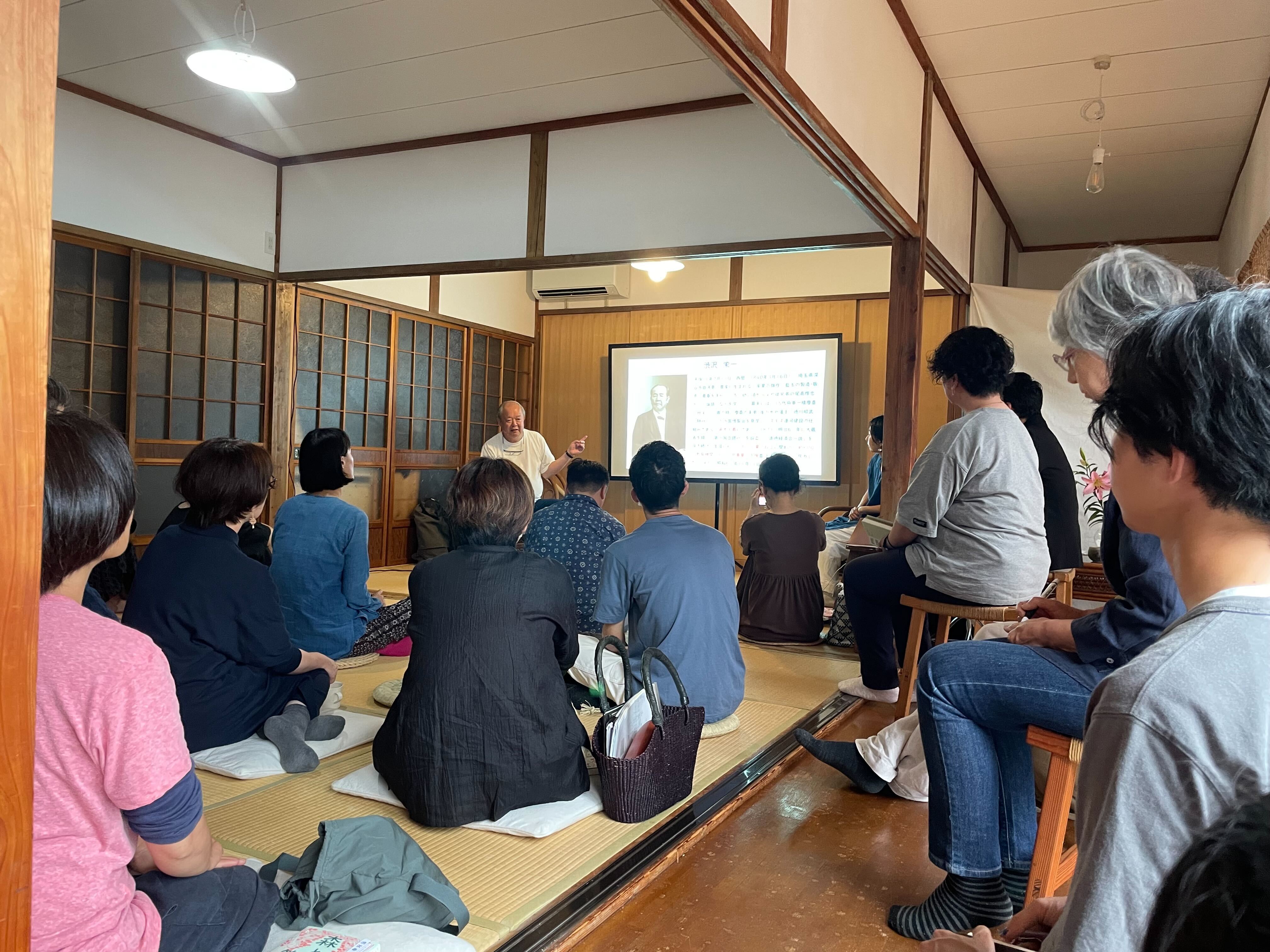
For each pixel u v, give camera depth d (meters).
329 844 1.45
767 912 1.71
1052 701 1.50
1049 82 3.78
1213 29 3.25
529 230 4.57
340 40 3.59
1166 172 4.84
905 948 1.60
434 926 1.44
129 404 4.48
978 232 4.95
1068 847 1.85
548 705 2.00
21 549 0.61
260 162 5.13
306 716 2.44
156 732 0.93
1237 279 3.96
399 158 4.92
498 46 3.62
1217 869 0.28
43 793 0.88
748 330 6.96
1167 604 1.36
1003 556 2.39
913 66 3.45
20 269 0.59
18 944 0.62
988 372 2.42
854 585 2.96
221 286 4.98
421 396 6.67
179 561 2.28
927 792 2.26
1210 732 0.62
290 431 5.36
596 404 7.58
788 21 2.26
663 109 4.28
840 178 2.86
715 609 2.56
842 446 6.63
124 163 4.39
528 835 1.91
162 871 1.08
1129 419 0.71
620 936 1.60
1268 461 0.63
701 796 2.20
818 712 2.96
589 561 3.20
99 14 3.42
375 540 6.31
